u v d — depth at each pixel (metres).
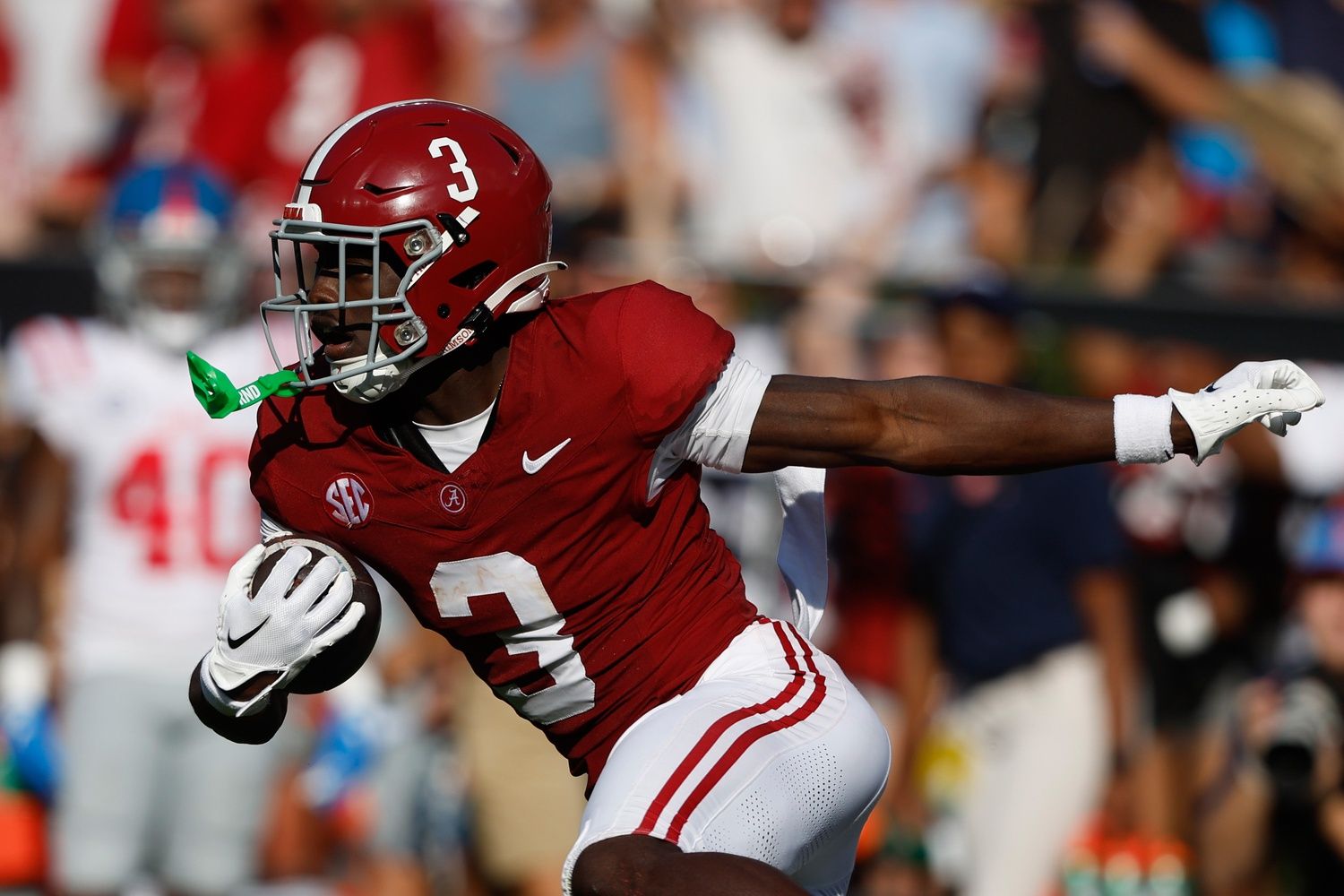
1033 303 21.70
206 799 19.23
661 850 9.76
